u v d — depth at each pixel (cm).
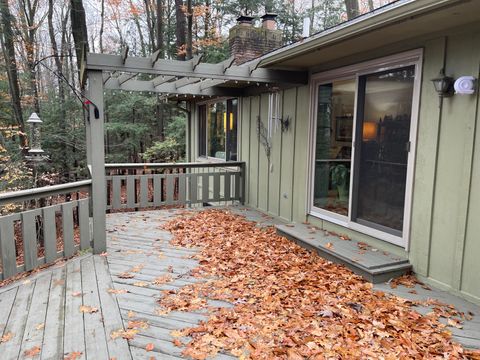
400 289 346
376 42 388
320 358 233
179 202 708
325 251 426
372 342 251
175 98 909
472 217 320
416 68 370
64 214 395
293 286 348
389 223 416
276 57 470
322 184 537
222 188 816
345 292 334
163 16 1420
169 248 462
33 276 364
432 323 277
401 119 396
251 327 270
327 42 380
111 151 1327
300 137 573
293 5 1395
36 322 276
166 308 298
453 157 335
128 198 663
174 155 1229
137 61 442
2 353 238
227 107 814
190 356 234
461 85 312
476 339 258
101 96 428
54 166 1073
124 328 266
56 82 1264
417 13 283
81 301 309
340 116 493
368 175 446
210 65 487
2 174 875
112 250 452
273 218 636
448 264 342
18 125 948
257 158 702
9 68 999
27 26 1071
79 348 242
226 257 429
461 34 322
